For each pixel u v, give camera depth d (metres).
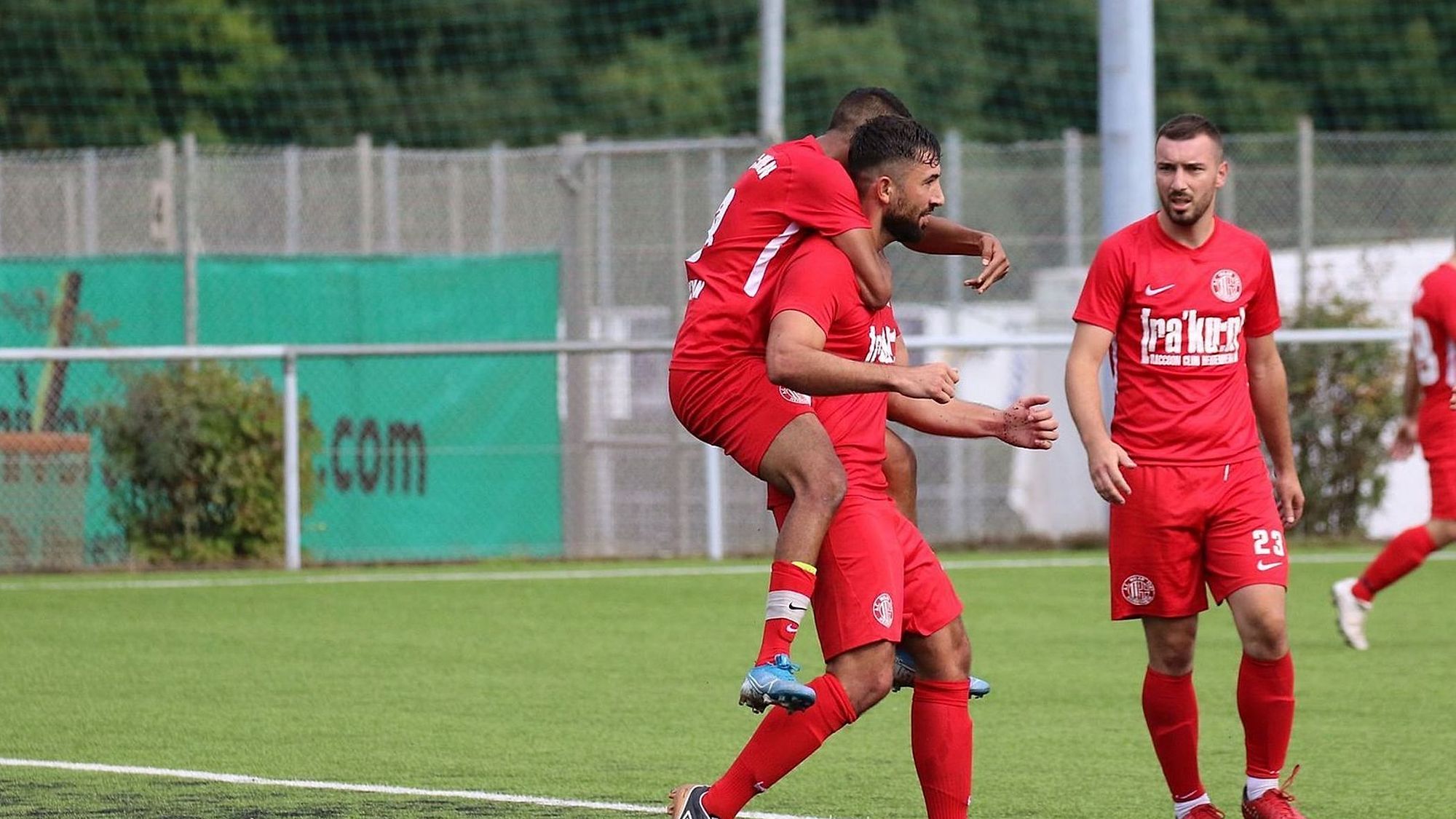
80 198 55.00
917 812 20.28
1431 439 31.89
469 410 49.16
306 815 19.80
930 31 112.06
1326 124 112.31
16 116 94.56
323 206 55.28
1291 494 20.72
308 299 50.88
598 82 108.50
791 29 108.38
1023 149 55.97
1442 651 32.66
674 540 49.78
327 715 26.30
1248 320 20.05
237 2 105.12
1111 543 19.84
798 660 31.31
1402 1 114.00
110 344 50.31
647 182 52.25
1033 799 21.17
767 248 17.80
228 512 46.50
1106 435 19.39
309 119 103.38
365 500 48.28
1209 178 19.53
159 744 24.05
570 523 49.47
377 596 40.41
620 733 24.94
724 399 17.72
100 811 19.97
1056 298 55.66
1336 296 52.53
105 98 96.44
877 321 17.98
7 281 50.28
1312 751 23.86
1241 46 112.88
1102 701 27.78
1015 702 27.72
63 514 46.00
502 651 32.69
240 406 46.28
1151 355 19.66
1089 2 114.00
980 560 47.50
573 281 50.84
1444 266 31.58
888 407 18.67
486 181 54.62
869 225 17.92
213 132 98.75
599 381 50.06
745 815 20.08
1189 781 19.56
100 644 33.34
